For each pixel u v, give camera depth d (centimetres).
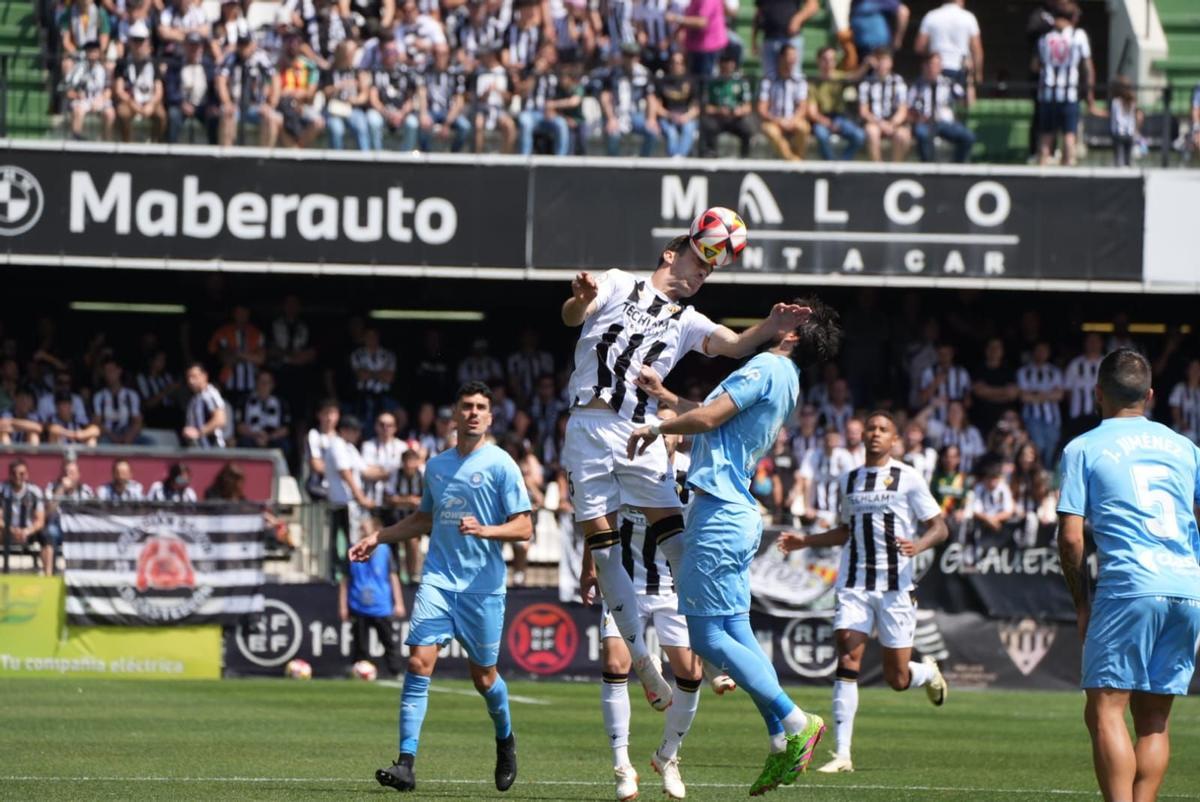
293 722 3881
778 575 5566
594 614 5531
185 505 5369
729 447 2417
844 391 6675
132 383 6831
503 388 7031
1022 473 6228
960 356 7238
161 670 5328
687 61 6719
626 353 2497
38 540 5344
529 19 6612
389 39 6488
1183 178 6353
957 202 6341
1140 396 2203
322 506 5444
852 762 3369
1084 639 2173
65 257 6197
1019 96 7012
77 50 6575
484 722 3962
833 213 6319
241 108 6325
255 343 6788
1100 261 6347
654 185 6316
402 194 6309
